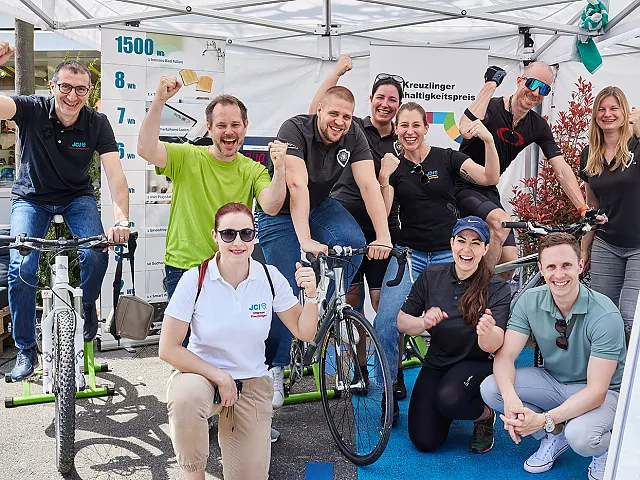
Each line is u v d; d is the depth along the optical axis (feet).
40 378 16.19
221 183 12.46
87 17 19.53
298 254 13.21
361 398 12.49
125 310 12.10
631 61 19.93
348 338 11.95
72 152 13.67
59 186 14.05
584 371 11.23
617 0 15.60
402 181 14.62
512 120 16.49
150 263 19.67
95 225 14.06
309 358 12.16
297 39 21.02
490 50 21.02
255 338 9.79
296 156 12.27
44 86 30.78
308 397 14.85
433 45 19.34
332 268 11.88
